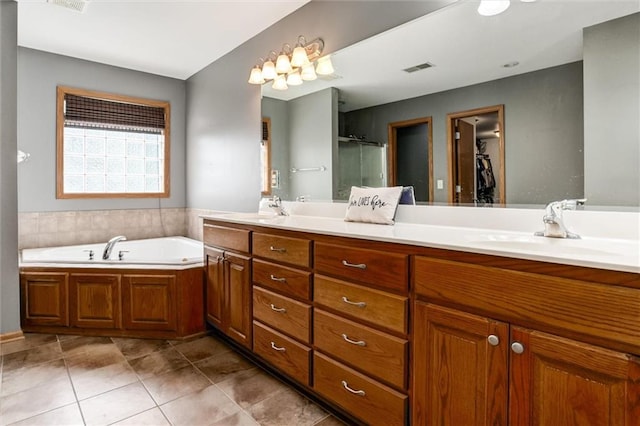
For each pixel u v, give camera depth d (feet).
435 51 6.32
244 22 9.57
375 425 4.99
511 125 5.52
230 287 8.11
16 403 6.11
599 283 3.13
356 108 7.65
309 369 6.03
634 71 4.46
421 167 6.61
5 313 8.65
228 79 11.64
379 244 4.92
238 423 5.64
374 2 7.17
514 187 5.51
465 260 4.05
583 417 3.23
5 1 8.36
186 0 8.50
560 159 5.06
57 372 7.21
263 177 10.25
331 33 8.05
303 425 5.58
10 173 8.60
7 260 8.66
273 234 6.79
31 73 11.36
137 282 8.99
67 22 9.59
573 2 4.93
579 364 3.25
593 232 4.77
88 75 12.34
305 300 6.10
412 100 6.70
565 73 4.99
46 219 11.71
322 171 8.47
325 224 6.73
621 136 4.57
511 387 3.69
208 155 12.92
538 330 3.51
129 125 13.21
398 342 4.67
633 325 2.95
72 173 12.29
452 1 5.98
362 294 5.13
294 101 9.12
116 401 6.20
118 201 13.08
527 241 4.54
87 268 9.13
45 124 11.64
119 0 8.52
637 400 2.95
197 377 7.06
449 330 4.19
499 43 5.59
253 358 7.80
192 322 9.07
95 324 9.12
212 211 12.72
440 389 4.27
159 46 11.15
